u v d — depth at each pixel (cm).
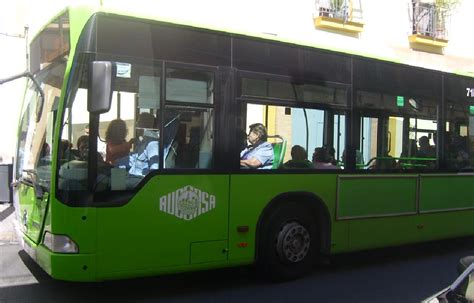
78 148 533
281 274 674
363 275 739
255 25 1388
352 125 738
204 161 604
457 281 372
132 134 557
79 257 526
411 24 1747
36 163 599
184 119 591
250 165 641
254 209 640
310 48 698
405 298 628
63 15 562
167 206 574
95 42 535
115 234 543
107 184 539
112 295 613
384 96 779
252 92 642
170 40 582
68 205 525
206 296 618
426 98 838
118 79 546
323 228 711
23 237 624
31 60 673
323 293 643
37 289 627
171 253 577
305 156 694
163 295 618
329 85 716
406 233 803
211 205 606
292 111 682
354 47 1598
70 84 530
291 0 1466
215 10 1318
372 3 1642
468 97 905
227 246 619
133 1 1179
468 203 894
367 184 752
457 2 1847
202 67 604
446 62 1847
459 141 889
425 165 833
